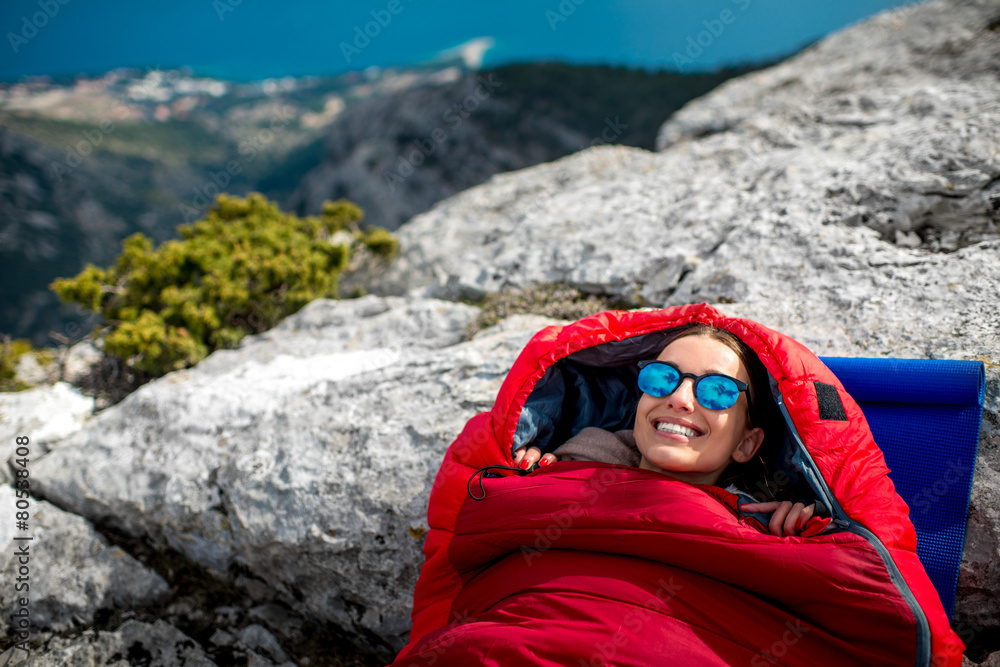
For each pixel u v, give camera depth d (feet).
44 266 297.12
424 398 11.06
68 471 12.62
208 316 18.29
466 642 5.49
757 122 22.59
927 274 11.05
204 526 10.94
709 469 6.55
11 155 373.61
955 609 7.50
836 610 5.32
